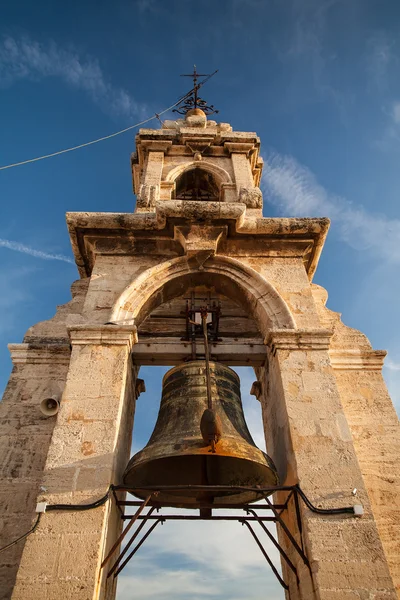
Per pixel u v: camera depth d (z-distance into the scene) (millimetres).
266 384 8930
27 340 8969
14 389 8258
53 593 5086
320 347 7629
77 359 7324
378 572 5355
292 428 6641
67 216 9164
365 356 8773
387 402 8164
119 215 9227
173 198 12820
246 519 6684
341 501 5938
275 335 7754
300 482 6125
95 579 5184
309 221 9422
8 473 7246
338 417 6773
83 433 6461
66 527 5578
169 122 15180
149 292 8547
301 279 8883
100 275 8812
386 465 7422
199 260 8961
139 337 9836
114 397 6879
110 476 6059
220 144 14008
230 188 12438
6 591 6090
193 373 7582
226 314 10547
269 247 9422
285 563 7508
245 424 7406
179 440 6301
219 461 7496
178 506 7398
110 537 6215
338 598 5156
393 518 6867
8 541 6566
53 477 6008
